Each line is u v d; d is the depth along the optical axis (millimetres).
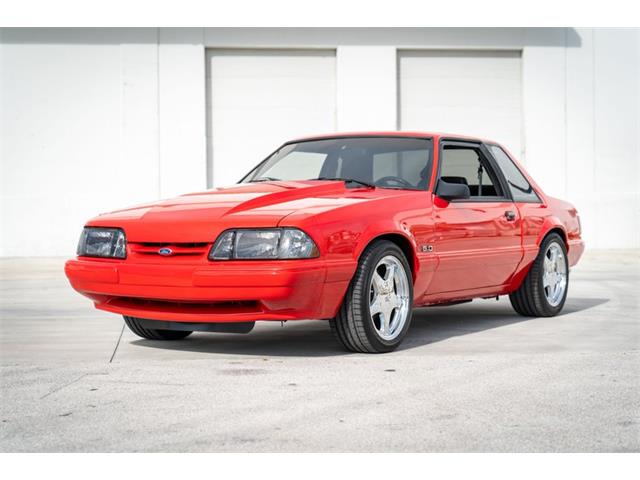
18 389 3430
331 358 4160
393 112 13875
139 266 4090
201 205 4250
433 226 4637
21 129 13438
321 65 13828
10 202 13477
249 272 3820
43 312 6387
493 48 13961
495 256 5203
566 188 14172
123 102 13523
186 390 3396
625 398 3236
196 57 13539
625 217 14250
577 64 14109
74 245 13586
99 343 4754
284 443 2631
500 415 2973
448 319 5824
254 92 13781
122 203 13586
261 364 3996
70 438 2699
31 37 13383
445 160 5062
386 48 13805
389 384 3502
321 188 4559
